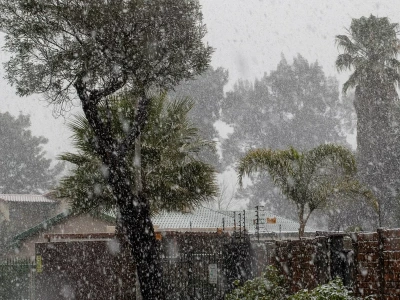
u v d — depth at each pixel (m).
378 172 32.56
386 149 32.69
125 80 12.49
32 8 11.91
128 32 12.22
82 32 12.16
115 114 14.67
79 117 15.35
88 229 25.50
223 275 14.01
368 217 32.50
